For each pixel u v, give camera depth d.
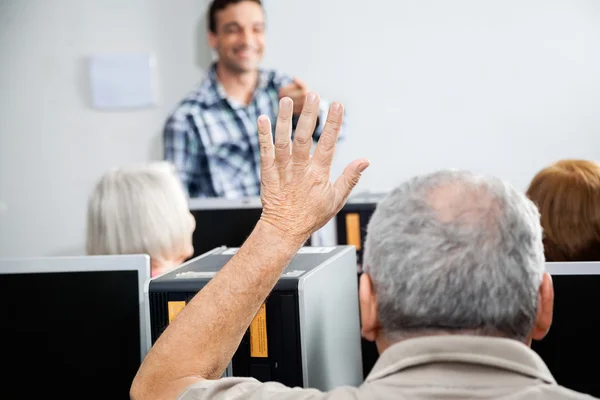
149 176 1.74
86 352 1.37
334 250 1.33
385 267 0.82
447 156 4.15
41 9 4.31
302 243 0.95
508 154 4.12
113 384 1.37
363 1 4.09
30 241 4.44
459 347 0.79
